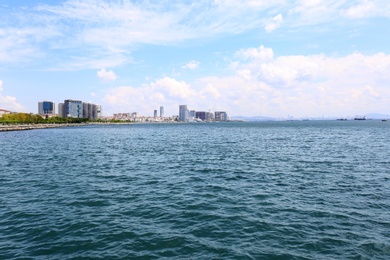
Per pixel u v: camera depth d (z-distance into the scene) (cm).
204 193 1969
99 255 1092
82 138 8131
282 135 9112
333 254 1091
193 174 2672
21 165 3216
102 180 2422
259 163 3291
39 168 3020
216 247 1151
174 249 1138
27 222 1431
